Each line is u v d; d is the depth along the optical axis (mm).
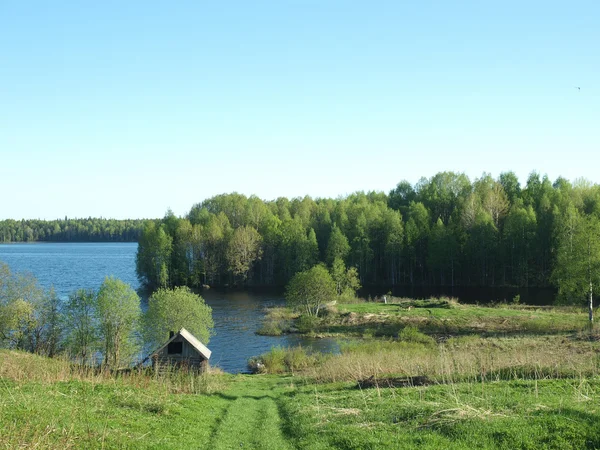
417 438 17875
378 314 74562
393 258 120625
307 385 36500
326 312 77812
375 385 31328
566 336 51688
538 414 18938
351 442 18375
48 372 30766
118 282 54438
